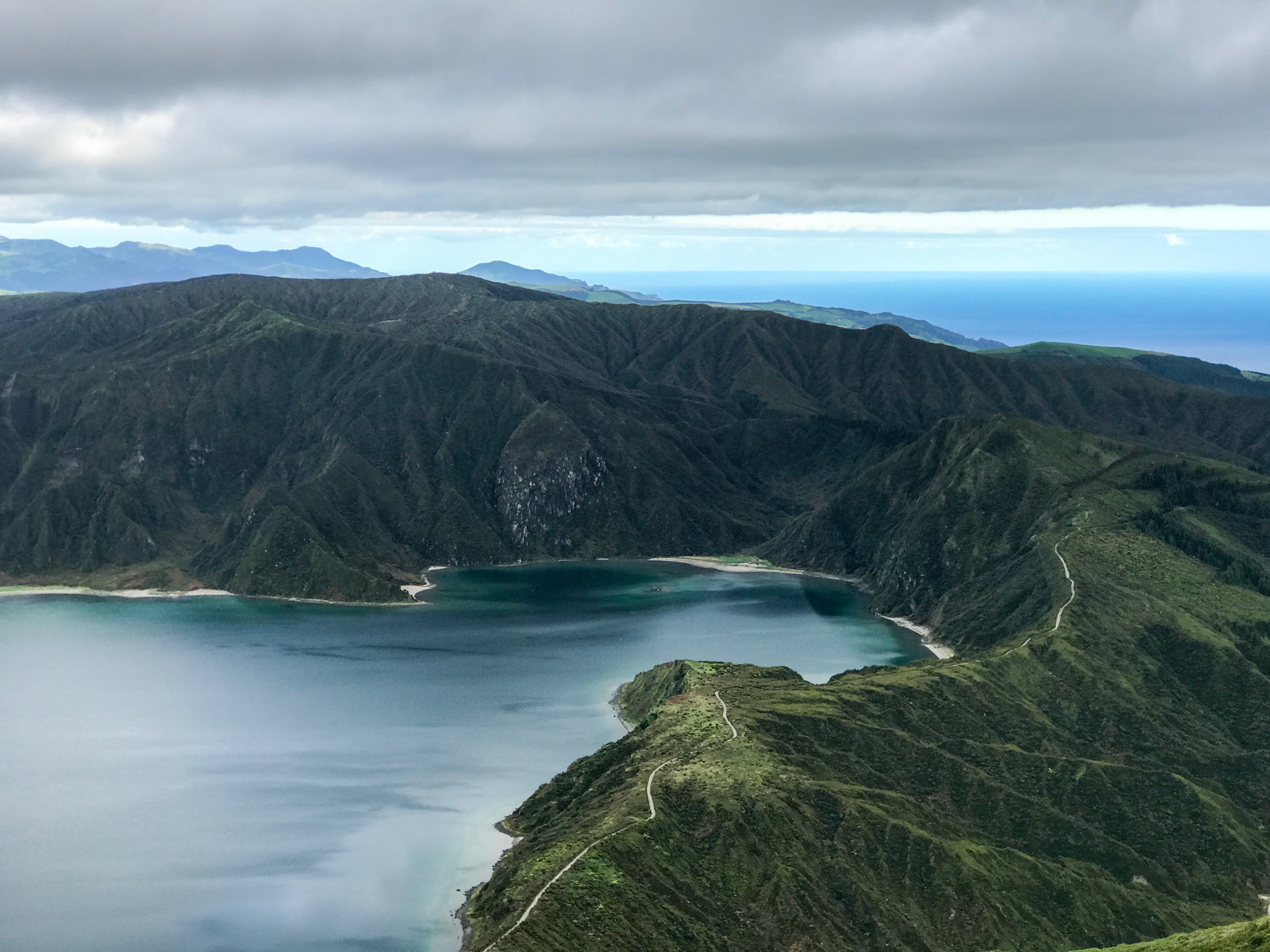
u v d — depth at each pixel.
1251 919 179.12
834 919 159.12
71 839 188.88
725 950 150.88
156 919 163.50
